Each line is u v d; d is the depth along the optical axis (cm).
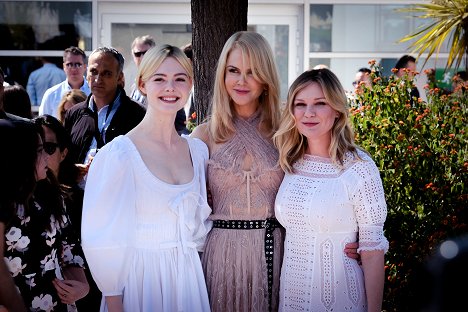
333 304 322
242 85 347
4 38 927
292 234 330
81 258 337
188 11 933
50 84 930
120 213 296
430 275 120
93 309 448
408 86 522
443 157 482
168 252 306
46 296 306
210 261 339
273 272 340
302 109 326
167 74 312
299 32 941
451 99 546
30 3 924
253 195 339
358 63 943
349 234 325
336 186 322
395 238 477
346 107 331
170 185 308
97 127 511
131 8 930
